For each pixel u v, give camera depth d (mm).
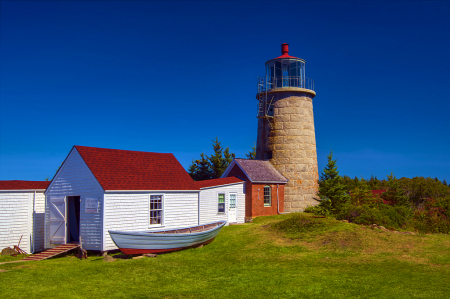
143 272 17016
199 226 24266
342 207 28031
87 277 16359
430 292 12805
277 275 15867
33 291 14336
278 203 37688
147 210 23500
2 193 24250
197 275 16359
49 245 23891
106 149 25406
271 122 42000
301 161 40625
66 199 23641
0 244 23828
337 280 14766
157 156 28078
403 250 18594
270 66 43469
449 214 27953
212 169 58250
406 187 53250
